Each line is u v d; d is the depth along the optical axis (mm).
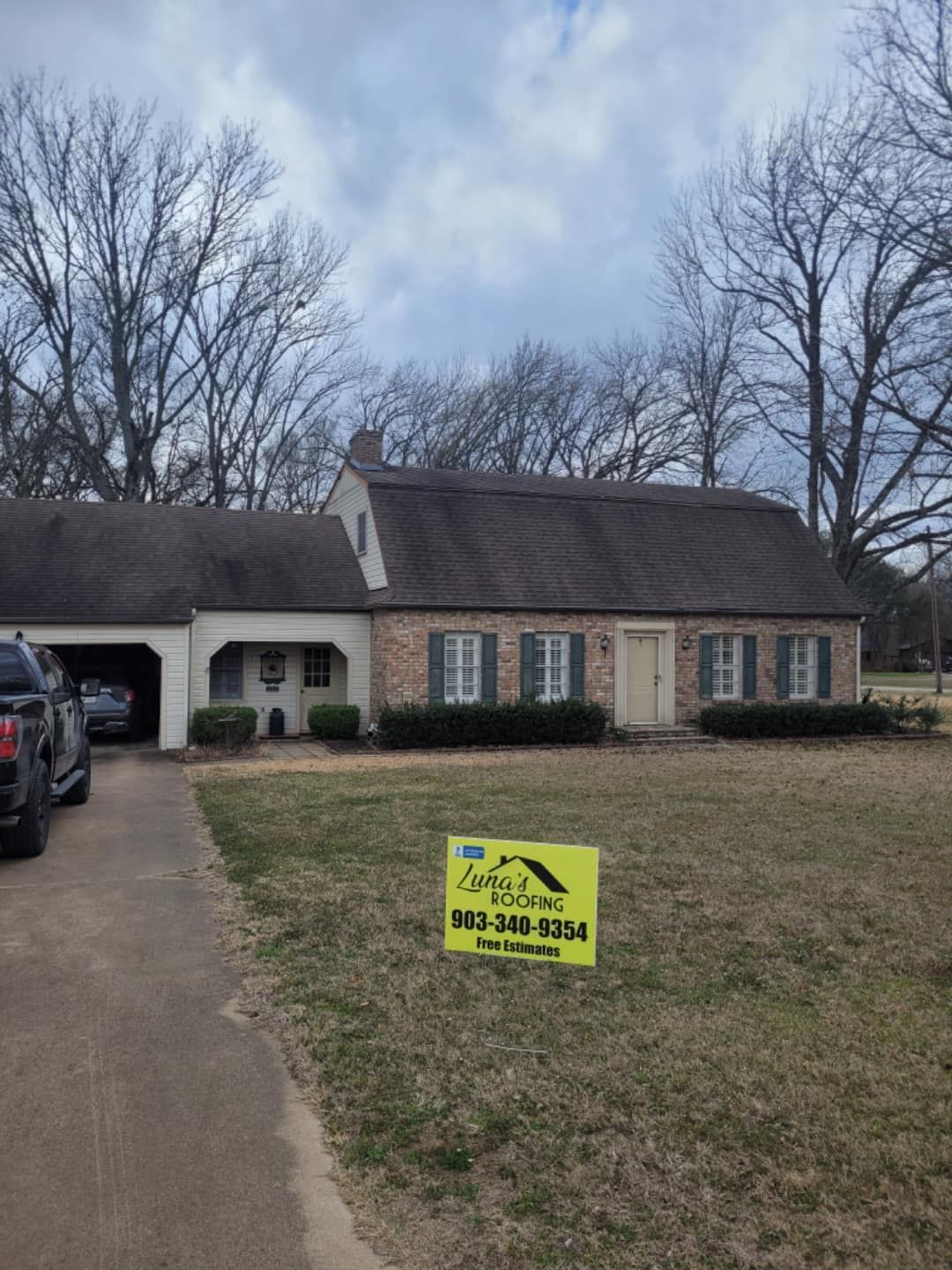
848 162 18828
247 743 17703
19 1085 3980
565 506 21875
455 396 38438
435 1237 2943
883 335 17703
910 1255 2832
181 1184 3242
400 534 19516
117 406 30953
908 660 71375
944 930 6148
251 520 21500
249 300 32938
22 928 6227
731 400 30062
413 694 18594
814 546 23469
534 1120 3656
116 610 17422
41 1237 2939
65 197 29562
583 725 18594
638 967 5418
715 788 12336
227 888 7219
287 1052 4301
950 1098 3830
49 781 8906
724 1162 3346
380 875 7477
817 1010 4793
